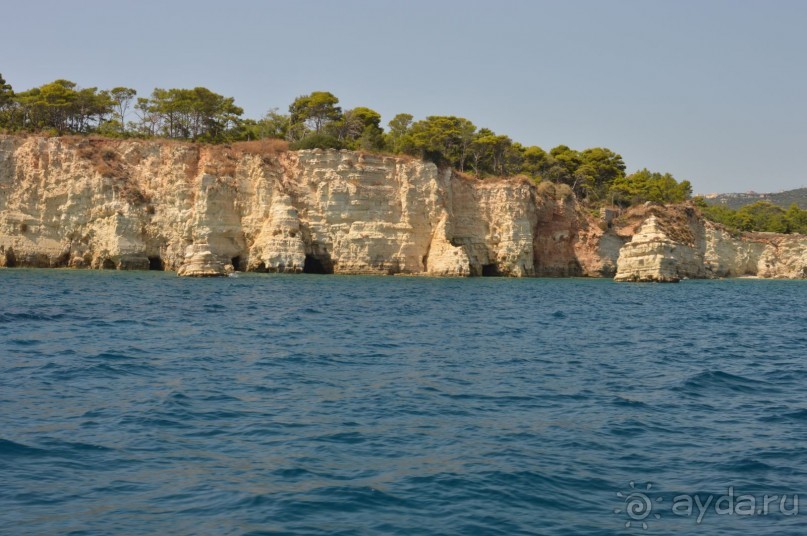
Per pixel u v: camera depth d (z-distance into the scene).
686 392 27.03
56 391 25.16
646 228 107.25
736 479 17.47
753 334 47.00
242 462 18.11
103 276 83.50
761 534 14.55
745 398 26.30
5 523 14.47
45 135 101.25
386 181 105.62
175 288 69.19
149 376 28.03
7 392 24.80
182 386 26.30
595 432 21.22
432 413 23.08
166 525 14.54
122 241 96.12
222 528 14.41
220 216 99.25
